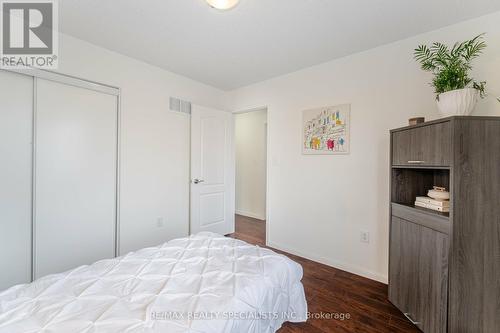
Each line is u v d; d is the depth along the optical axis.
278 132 3.13
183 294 1.11
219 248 1.68
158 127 2.88
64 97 2.16
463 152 1.36
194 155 3.22
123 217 2.57
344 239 2.54
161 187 2.92
